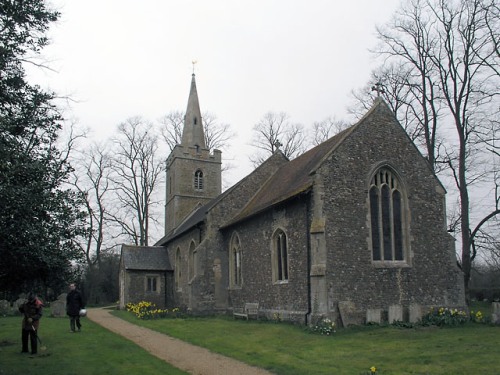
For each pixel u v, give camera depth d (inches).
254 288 965.8
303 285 794.8
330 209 777.6
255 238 977.5
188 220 1534.2
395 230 836.0
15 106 504.1
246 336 681.0
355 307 753.6
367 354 520.4
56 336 696.4
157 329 804.0
